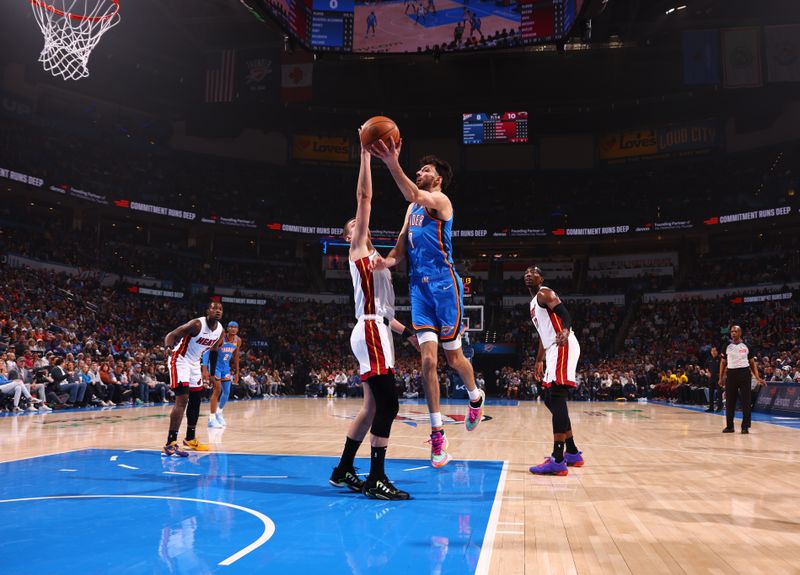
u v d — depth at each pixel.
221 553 2.59
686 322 29.14
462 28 15.58
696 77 24.48
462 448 6.88
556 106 32.19
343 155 34.72
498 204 35.44
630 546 2.79
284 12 14.48
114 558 2.49
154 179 31.59
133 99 30.14
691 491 4.21
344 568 2.41
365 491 3.95
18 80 26.55
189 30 26.70
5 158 25.31
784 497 4.00
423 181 4.38
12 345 14.70
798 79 23.98
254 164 34.03
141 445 6.79
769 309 27.53
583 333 30.80
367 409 4.15
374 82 29.48
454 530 3.06
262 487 4.24
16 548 2.63
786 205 27.97
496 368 30.08
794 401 13.77
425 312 4.42
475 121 31.19
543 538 2.92
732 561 2.57
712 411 15.12
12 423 9.55
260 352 27.00
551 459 4.96
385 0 15.82
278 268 34.50
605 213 33.94
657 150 32.94
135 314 25.64
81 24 16.22
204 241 33.22
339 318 32.53
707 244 32.81
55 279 23.41
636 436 8.50
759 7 24.58
